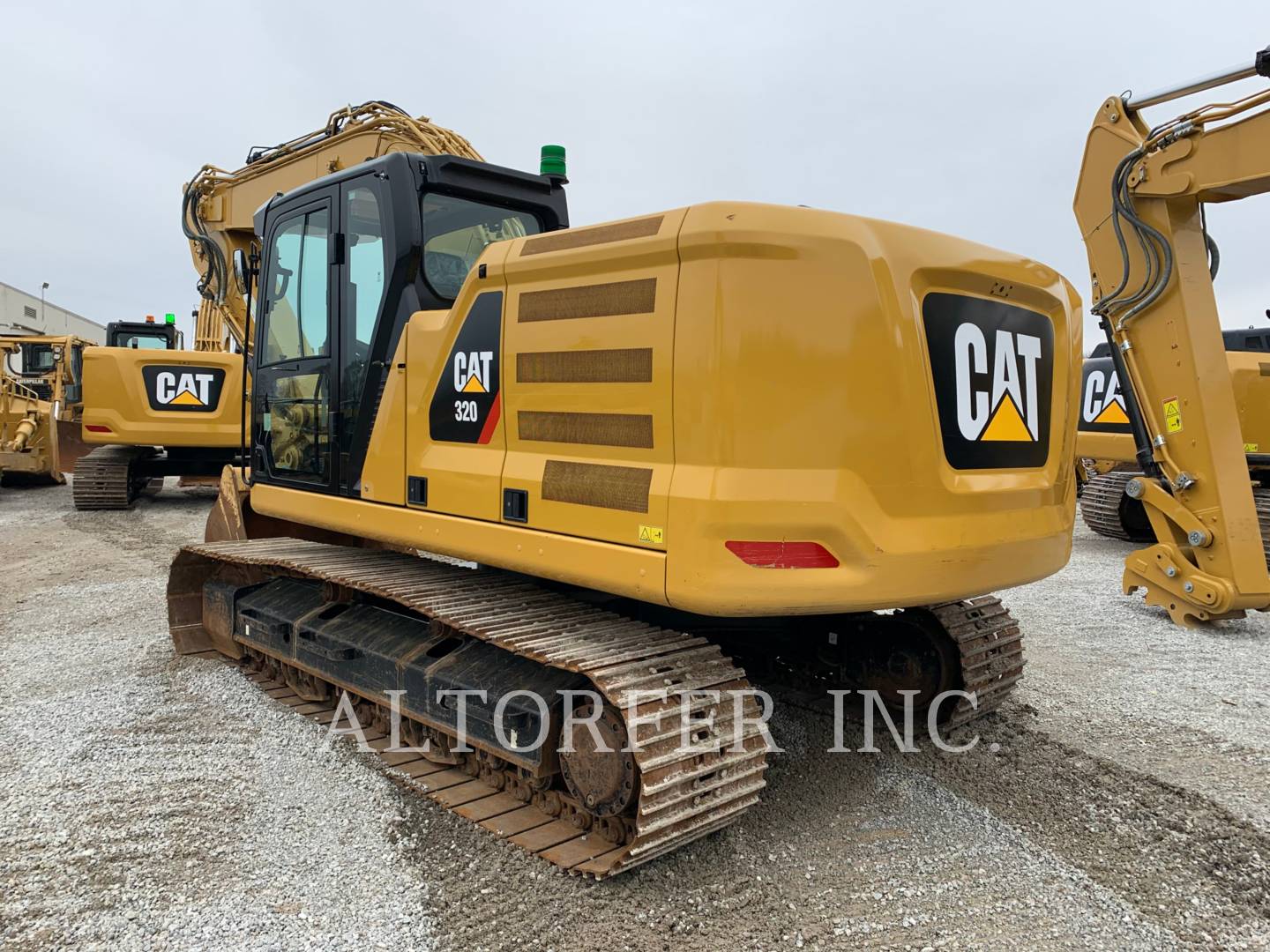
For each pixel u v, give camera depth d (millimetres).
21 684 4598
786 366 2566
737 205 2588
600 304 2834
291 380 4375
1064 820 3234
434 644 3545
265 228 4645
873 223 2691
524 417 3072
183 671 4809
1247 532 5730
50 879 2734
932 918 2607
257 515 5301
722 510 2512
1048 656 5383
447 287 3924
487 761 3299
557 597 3465
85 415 11375
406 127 6629
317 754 3717
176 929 2479
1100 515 9641
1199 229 5656
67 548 8852
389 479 3654
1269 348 9594
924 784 3508
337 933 2471
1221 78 4844
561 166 4359
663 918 2574
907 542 2670
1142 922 2605
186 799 3289
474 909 2600
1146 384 5914
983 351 2941
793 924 2561
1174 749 3924
